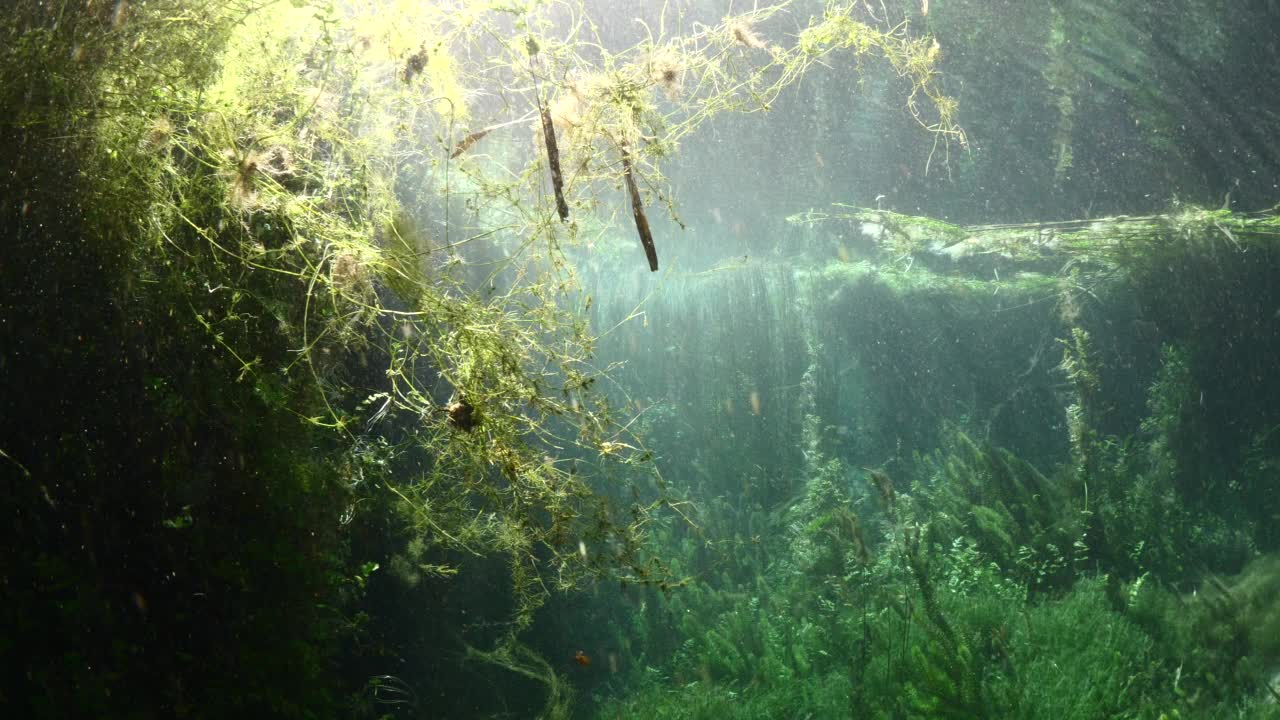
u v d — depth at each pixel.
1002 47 18.53
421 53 2.80
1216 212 11.02
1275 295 10.19
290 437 3.25
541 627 6.74
